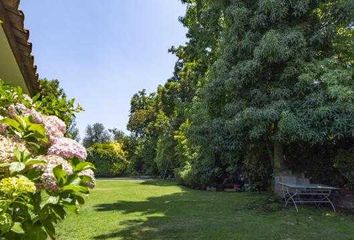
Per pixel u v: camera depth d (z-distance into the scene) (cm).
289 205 991
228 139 1181
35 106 362
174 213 929
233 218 845
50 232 210
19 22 347
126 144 4038
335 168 1121
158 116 3241
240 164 1549
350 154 1005
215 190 1617
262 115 984
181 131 2247
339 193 1005
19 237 200
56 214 210
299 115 965
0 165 199
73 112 455
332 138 1009
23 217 196
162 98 3162
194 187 1752
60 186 211
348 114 914
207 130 1265
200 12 1541
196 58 1766
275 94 1024
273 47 992
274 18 1059
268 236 664
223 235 671
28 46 401
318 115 935
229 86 1099
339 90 918
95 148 3391
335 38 1077
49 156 238
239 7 1127
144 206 1066
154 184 2066
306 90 1005
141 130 4069
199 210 974
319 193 937
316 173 1173
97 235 680
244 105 1096
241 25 1111
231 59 1153
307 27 1073
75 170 232
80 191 218
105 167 3281
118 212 950
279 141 1039
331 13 1084
